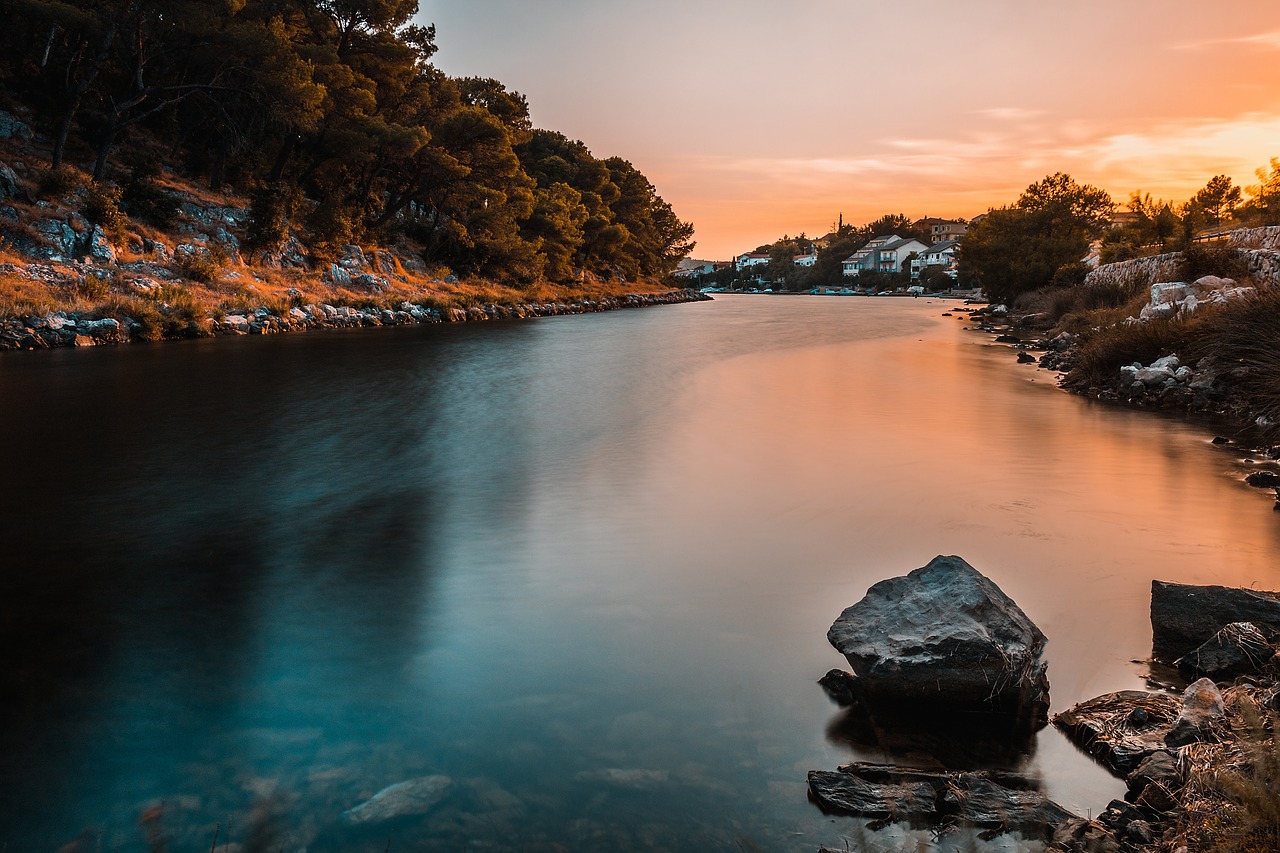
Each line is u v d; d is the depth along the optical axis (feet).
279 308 112.37
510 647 18.15
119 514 28.73
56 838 11.64
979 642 15.40
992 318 175.52
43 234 101.30
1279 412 45.65
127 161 131.34
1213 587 17.98
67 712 15.24
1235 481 34.12
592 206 273.75
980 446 41.52
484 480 34.06
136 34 119.34
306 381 63.67
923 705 15.61
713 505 30.30
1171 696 15.39
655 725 14.88
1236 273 85.61
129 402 52.39
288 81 123.54
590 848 11.46
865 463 37.52
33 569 23.16
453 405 54.24
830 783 12.86
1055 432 45.37
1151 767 12.69
